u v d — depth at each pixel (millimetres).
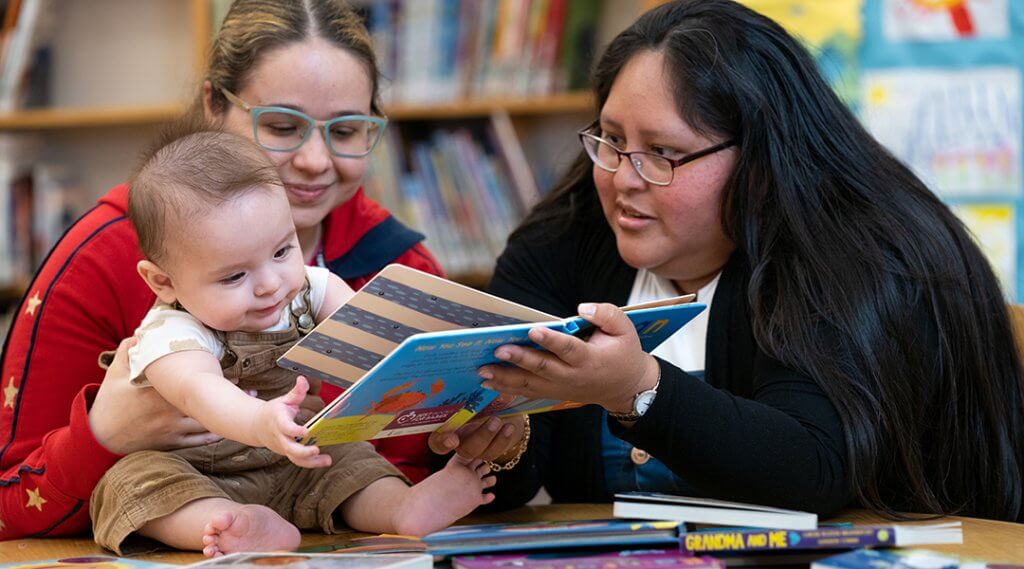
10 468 1947
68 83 4184
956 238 2055
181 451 1741
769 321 1841
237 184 1620
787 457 1626
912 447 1836
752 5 3457
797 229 1896
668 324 1542
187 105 2219
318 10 2070
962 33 3459
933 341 1908
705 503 1532
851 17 3420
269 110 1996
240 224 1606
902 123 3496
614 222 2010
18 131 4090
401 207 3826
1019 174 3455
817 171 1972
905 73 3486
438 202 3826
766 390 1812
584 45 3801
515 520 1832
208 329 1689
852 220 1953
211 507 1608
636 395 1553
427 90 3818
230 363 1698
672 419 1567
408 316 1480
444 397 1494
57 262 2072
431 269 2369
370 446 1859
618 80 1938
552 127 4078
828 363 1766
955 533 1438
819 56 3332
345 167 2092
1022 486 2029
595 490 2070
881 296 1849
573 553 1496
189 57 4195
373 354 1548
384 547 1495
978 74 3457
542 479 2045
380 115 2219
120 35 4203
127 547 1669
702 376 1988
